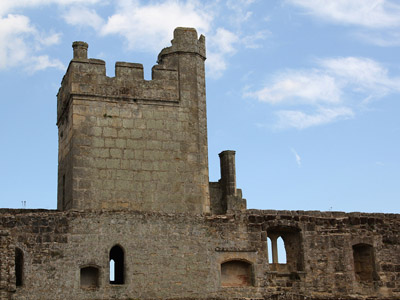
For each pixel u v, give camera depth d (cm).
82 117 3572
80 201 3462
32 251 3312
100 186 3516
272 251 3847
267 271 3678
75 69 3616
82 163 3516
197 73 3847
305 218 3825
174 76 3788
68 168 3600
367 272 3931
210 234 3622
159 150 3659
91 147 3550
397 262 3947
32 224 3341
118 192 3538
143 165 3612
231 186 4131
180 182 3650
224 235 3647
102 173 3534
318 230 3841
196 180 3681
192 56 3853
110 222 3462
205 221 3628
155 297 3441
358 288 3822
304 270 3750
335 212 3903
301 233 3800
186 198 3641
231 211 3706
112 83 3659
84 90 3606
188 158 3697
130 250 3459
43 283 3294
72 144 3538
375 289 3856
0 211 3531
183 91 3778
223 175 4188
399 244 3978
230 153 4184
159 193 3603
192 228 3594
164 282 3475
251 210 3734
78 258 3372
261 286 3647
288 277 3722
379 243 3934
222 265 3650
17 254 3334
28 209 3591
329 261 3812
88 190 3491
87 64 3644
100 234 3431
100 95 3625
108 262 3409
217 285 3566
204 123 3806
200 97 3825
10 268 3244
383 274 3900
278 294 3666
